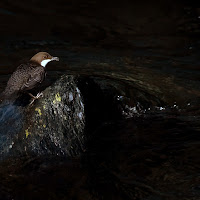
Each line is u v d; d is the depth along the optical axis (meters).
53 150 9.79
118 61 17.30
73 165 9.55
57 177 9.02
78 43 19.42
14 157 9.62
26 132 9.88
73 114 10.34
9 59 16.92
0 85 13.66
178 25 21.88
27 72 10.70
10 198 8.20
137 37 20.52
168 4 24.33
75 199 8.19
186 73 16.47
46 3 24.52
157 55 18.41
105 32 20.97
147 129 11.80
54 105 10.12
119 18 22.75
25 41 19.19
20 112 10.37
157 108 13.29
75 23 21.89
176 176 9.01
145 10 23.67
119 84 13.70
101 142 10.86
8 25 20.91
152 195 8.27
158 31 21.22
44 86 12.77
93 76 13.90
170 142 10.85
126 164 9.63
